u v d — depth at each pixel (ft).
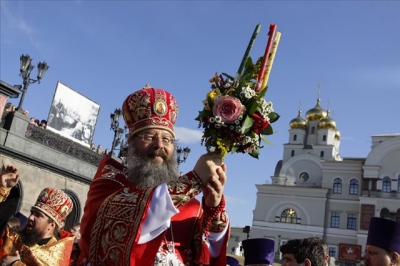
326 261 14.39
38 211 13.93
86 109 60.13
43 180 50.67
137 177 7.83
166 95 8.77
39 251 13.25
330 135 171.94
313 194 147.23
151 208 6.51
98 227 6.84
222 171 6.86
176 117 8.98
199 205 8.29
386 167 140.87
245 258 16.75
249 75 7.45
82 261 7.41
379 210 135.85
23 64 49.06
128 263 6.26
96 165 60.13
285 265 13.83
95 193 7.61
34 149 50.14
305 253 13.53
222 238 7.75
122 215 6.61
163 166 8.14
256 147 7.08
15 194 10.44
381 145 142.51
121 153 9.30
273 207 149.89
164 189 6.66
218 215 7.50
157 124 8.38
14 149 46.62
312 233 143.13
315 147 167.32
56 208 14.19
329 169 149.69
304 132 174.91
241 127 6.76
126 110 8.77
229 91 7.18
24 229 13.75
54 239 14.14
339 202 144.66
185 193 6.67
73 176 54.90
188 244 7.81
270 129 7.07
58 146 54.08
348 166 147.84
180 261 7.52
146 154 8.17
